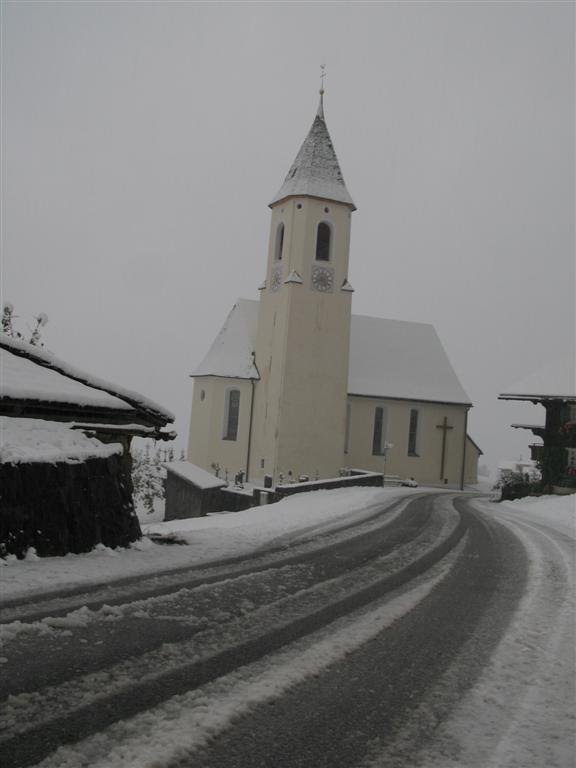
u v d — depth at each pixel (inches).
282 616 315.6
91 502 445.4
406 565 471.5
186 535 561.9
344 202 1795.0
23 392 431.5
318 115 1866.4
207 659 248.1
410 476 2005.4
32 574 361.1
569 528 784.3
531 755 189.3
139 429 514.9
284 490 1309.1
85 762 166.1
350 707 214.7
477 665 263.6
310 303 1764.3
